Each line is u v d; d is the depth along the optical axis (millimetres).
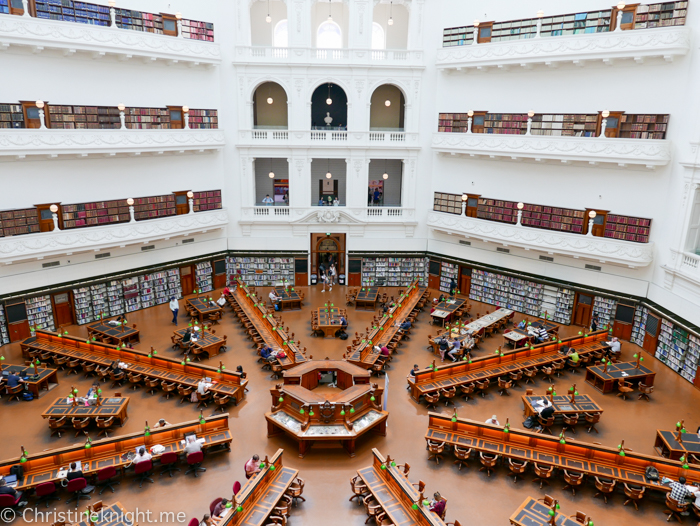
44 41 19516
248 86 26453
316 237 28922
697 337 18281
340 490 13102
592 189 22328
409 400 17406
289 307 25734
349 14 25922
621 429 15812
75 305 22875
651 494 12961
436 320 24406
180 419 16016
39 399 17125
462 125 26109
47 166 21062
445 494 12930
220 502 11438
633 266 21172
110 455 13305
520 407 17062
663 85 19766
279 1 29828
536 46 22094
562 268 23938
